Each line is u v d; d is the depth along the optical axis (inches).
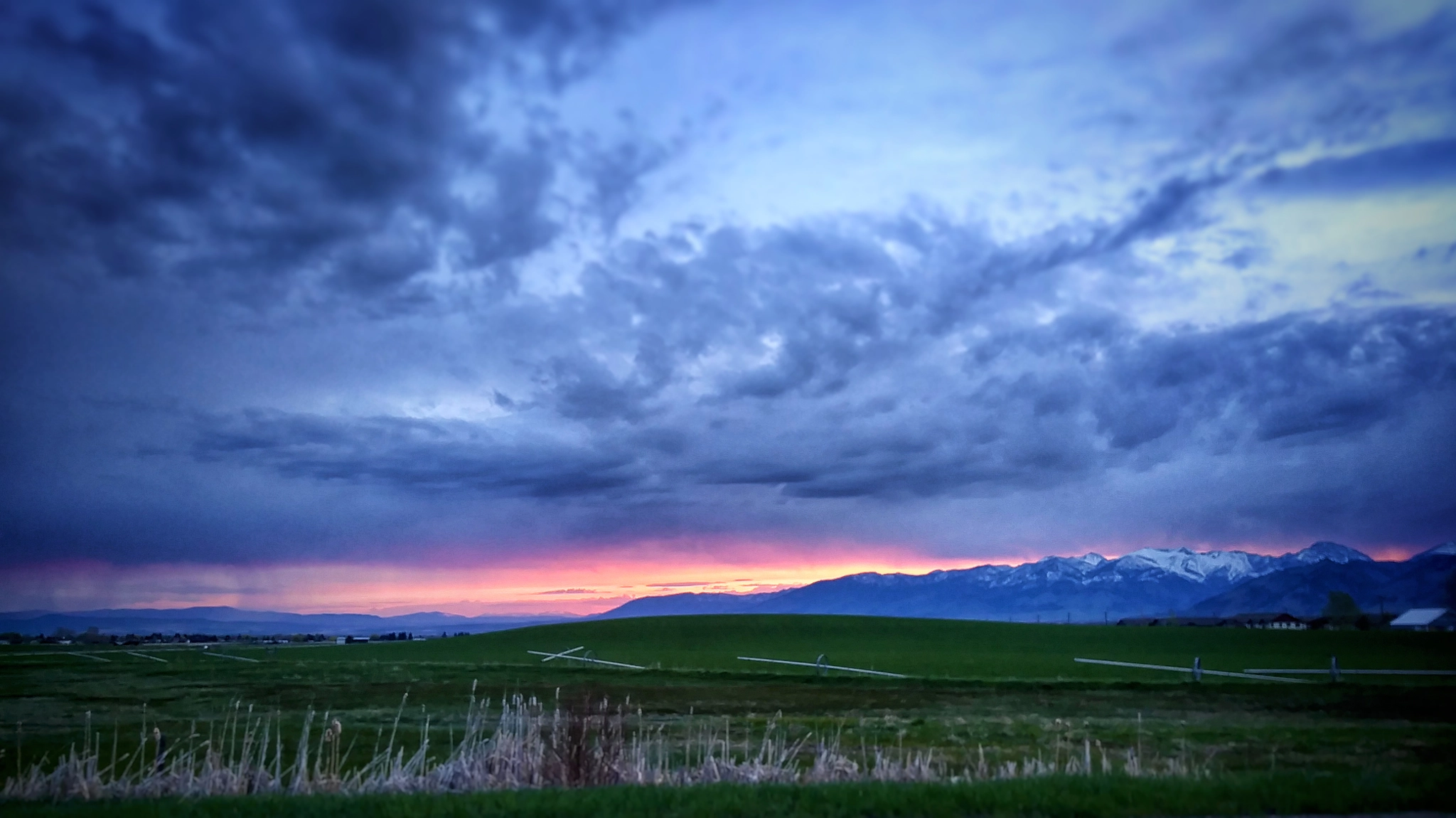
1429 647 2839.6
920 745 837.2
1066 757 751.1
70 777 578.9
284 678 1764.3
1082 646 2974.9
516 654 2989.7
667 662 2413.9
